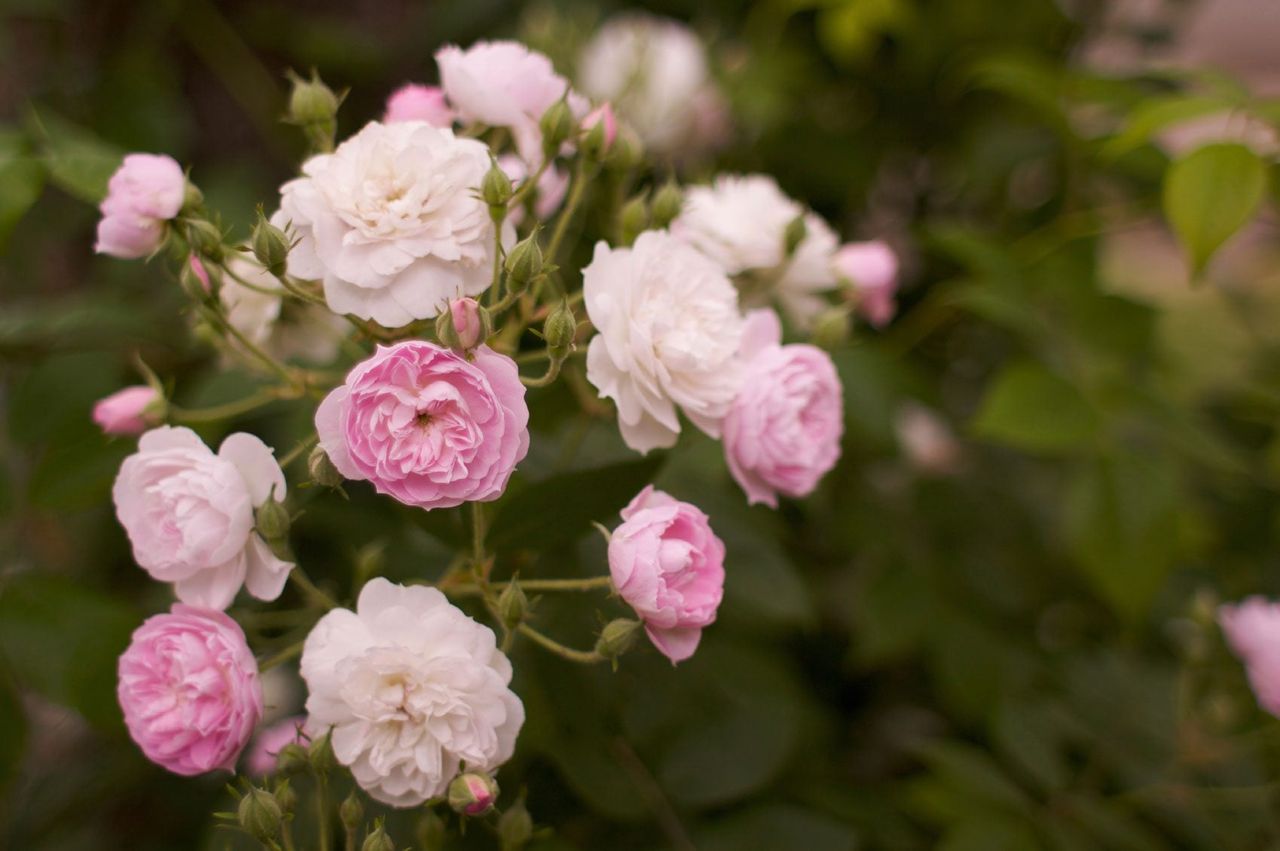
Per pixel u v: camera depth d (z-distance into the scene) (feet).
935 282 2.91
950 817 2.01
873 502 2.37
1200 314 3.68
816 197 2.86
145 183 1.77
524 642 1.87
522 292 1.70
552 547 1.78
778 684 1.98
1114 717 2.23
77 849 2.34
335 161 1.72
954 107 2.92
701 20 3.09
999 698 2.17
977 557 2.38
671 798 1.91
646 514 1.69
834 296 2.08
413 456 1.64
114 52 2.87
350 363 1.99
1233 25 3.97
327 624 1.67
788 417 1.76
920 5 2.79
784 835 1.92
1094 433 2.14
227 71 2.92
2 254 1.94
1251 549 2.68
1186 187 1.92
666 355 1.74
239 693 1.67
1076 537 2.16
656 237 1.78
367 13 3.07
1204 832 2.13
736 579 1.98
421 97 1.84
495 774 1.88
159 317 2.30
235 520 1.68
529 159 1.84
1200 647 2.18
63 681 1.85
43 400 1.97
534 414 1.96
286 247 1.69
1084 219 2.43
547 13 2.65
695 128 2.79
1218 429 2.89
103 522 2.32
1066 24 2.87
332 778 1.81
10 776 1.86
